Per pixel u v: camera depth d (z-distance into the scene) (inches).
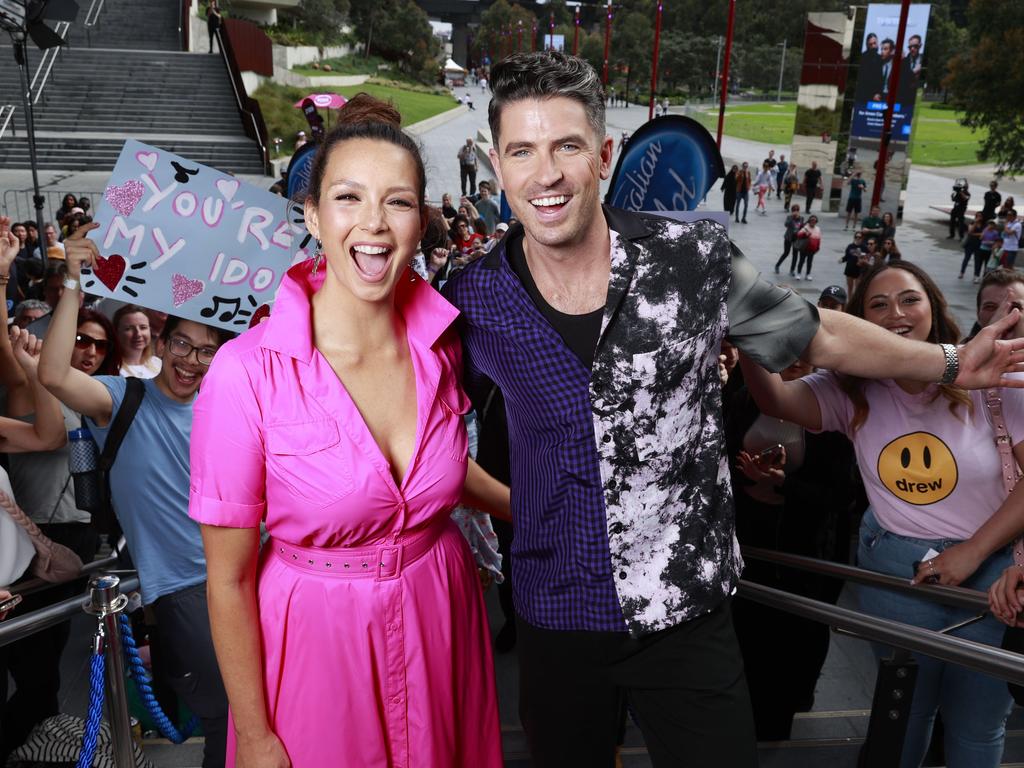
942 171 1788.9
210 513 63.4
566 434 70.7
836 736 137.7
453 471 69.8
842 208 1001.5
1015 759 128.0
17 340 124.6
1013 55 981.8
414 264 143.5
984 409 93.2
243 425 62.8
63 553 109.3
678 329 68.3
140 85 1038.4
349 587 66.6
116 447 100.7
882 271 100.7
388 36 2706.7
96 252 101.1
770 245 855.1
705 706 71.7
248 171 925.2
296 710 67.3
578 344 69.5
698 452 72.0
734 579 74.4
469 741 75.0
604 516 70.3
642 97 3129.9
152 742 131.1
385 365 67.8
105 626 89.4
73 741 112.5
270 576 68.2
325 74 1857.8
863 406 96.5
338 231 63.0
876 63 887.1
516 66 65.7
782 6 3668.8
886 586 95.5
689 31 3617.1
